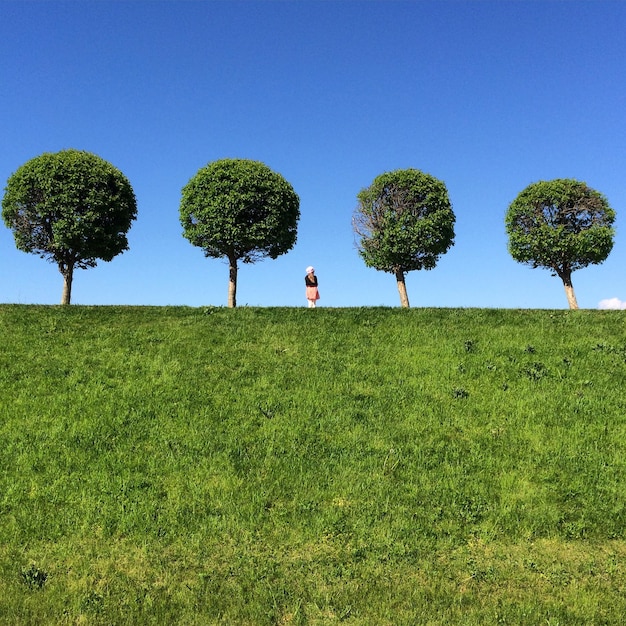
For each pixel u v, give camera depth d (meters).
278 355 16.14
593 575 8.02
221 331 17.98
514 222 30.92
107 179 26.05
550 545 8.73
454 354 16.06
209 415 12.59
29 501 9.45
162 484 10.05
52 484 9.94
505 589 7.68
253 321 19.02
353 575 7.90
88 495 9.62
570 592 7.57
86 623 6.78
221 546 8.49
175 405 12.98
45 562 7.98
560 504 9.74
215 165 26.20
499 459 11.05
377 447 11.39
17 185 25.50
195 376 14.57
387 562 8.20
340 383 14.31
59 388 13.66
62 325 18.00
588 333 17.81
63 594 7.28
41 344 16.33
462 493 9.93
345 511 9.39
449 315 19.84
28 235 25.98
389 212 28.83
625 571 8.09
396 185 29.14
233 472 10.46
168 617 6.92
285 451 11.24
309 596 7.40
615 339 17.20
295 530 8.91
